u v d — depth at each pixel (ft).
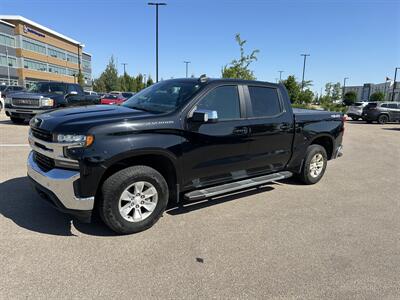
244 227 13.71
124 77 226.17
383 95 198.59
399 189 20.40
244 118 15.52
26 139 31.07
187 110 13.41
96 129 11.34
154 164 13.55
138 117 12.32
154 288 9.36
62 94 43.01
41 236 12.05
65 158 11.35
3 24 193.98
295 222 14.47
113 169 12.49
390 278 10.37
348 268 10.85
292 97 126.62
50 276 9.66
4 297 8.65
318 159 20.39
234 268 10.57
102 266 10.32
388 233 13.70
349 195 18.72
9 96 41.29
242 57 59.36
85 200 11.43
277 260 11.18
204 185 14.60
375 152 35.35
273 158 17.31
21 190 16.58
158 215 13.16
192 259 11.00
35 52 228.84
